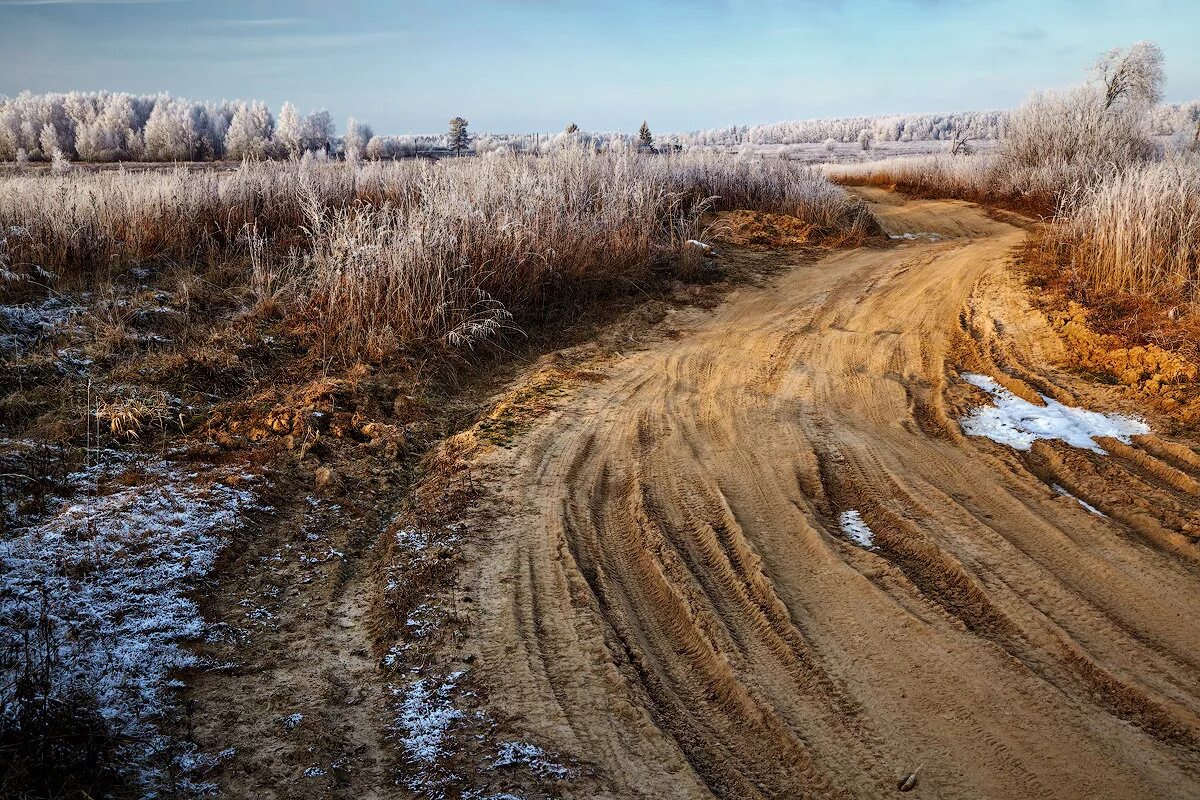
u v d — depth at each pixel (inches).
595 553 201.3
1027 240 538.3
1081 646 160.2
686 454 255.6
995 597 176.9
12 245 415.5
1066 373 315.0
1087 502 221.0
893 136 4611.2
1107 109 1041.5
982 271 471.5
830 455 249.4
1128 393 290.7
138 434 249.4
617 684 153.5
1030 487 226.2
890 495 223.9
